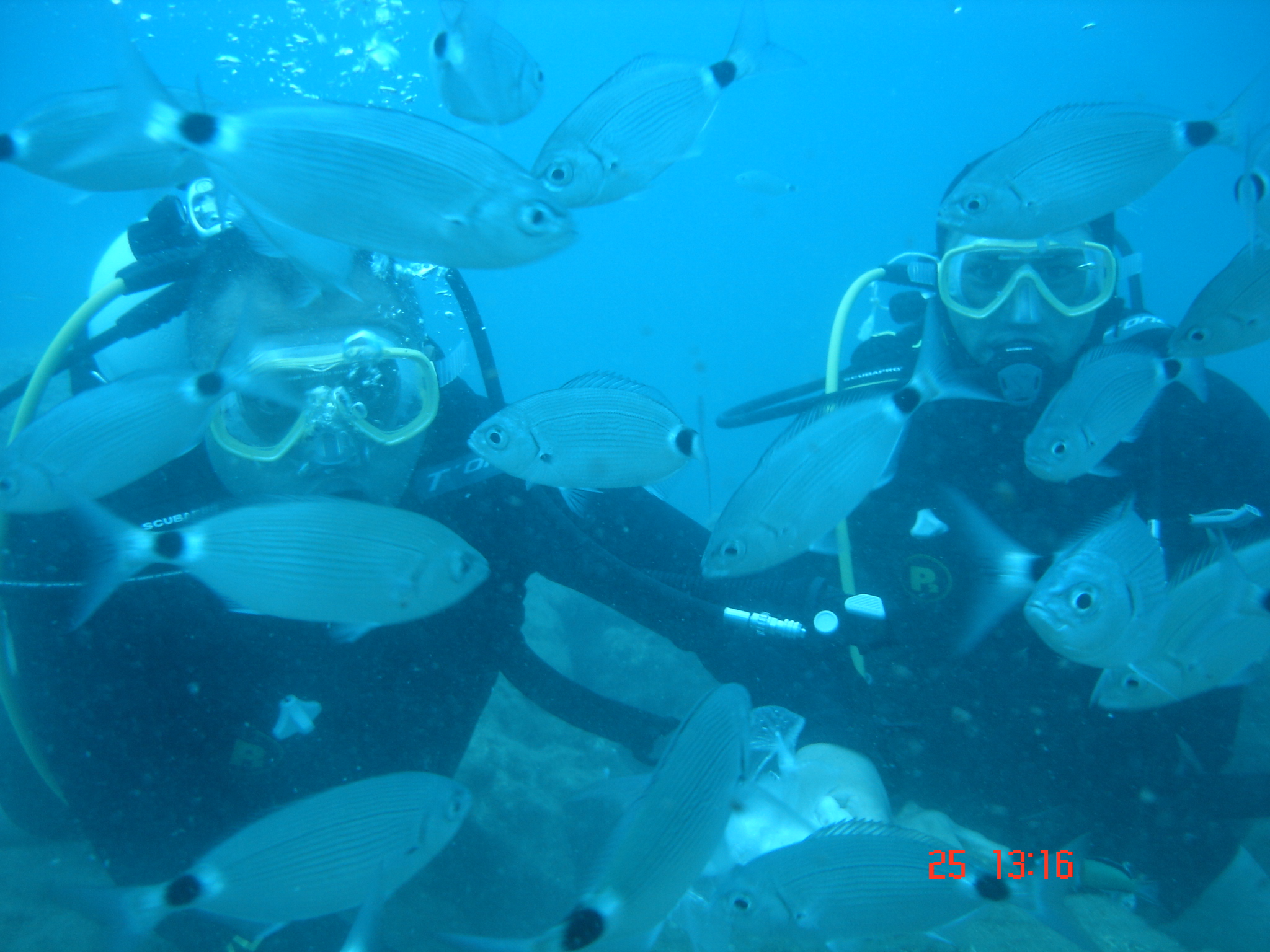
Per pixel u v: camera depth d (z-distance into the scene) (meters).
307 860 0.53
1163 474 0.87
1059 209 0.61
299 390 0.65
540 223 0.47
